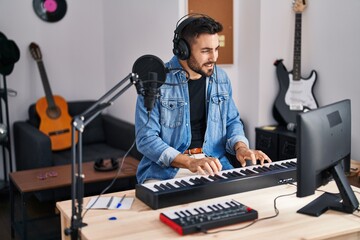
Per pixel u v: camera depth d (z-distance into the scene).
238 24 3.68
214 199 1.82
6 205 4.00
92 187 3.78
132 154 4.12
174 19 3.53
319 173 1.71
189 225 1.51
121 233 1.51
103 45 4.94
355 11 3.04
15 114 4.57
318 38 3.35
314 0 3.35
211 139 2.29
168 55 3.68
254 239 1.48
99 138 4.66
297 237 1.50
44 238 3.23
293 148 3.16
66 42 4.74
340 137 1.78
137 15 4.11
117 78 4.64
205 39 2.00
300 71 3.43
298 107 3.42
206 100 2.27
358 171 2.80
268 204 1.78
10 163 4.28
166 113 2.17
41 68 4.45
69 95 4.83
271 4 3.45
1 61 4.00
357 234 1.64
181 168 2.15
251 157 2.03
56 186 3.05
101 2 4.87
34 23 4.56
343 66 3.17
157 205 1.72
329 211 1.73
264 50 3.49
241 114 3.77
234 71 3.74
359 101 3.07
